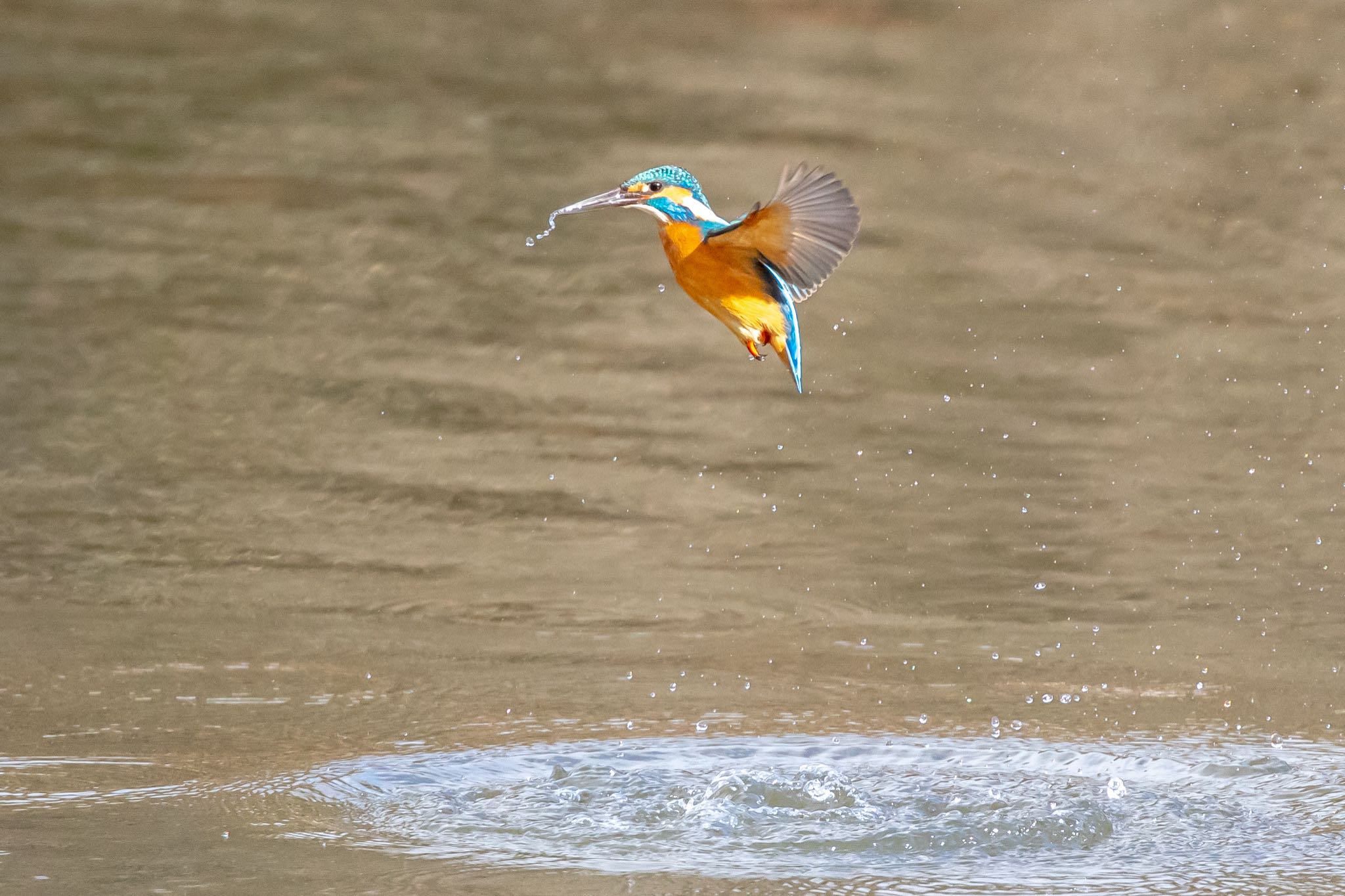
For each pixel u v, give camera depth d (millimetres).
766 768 9359
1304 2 33531
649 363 18750
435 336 19031
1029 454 16656
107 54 27359
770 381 18422
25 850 7973
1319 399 18391
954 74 29531
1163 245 23297
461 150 24812
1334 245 23531
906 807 8812
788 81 28641
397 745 9695
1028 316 20625
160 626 12047
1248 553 14328
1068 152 26422
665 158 24719
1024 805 8820
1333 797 9094
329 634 12031
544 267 21312
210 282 20000
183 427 16328
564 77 28094
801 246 7555
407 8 30891
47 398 16672
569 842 8242
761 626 12508
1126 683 11258
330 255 21047
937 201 24172
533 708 10500
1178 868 8102
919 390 18328
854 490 15688
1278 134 27594
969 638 12281
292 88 26703
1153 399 18250
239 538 14008
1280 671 11594
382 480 15453
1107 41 31453
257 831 8289
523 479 15641
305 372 17797
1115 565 14008
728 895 7613
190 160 23766
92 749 9516
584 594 13141
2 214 21359
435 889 7598
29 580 12836
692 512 15055
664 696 10820
